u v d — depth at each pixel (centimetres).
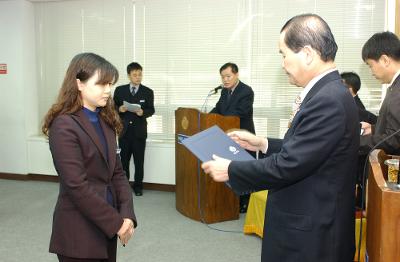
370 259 112
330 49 113
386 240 93
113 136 157
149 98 434
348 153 112
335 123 106
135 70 423
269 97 430
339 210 112
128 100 430
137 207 395
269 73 427
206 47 443
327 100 107
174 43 453
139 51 465
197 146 136
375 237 102
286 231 116
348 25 397
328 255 112
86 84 142
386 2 381
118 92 435
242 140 156
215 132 150
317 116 107
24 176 503
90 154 141
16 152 502
